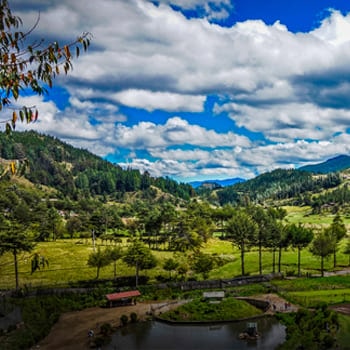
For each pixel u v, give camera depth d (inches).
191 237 6161.4
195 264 4256.9
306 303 3243.1
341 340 2329.0
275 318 2942.9
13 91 567.2
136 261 4035.4
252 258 5556.1
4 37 565.9
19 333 2500.0
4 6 568.7
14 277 4286.4
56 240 7317.9
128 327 2787.9
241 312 2987.2
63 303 3280.0
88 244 6786.4
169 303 3400.6
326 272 4736.7
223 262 5147.6
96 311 3213.6
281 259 5492.1
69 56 589.0
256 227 4608.8
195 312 2970.0
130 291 3503.9
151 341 2485.2
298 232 4768.7
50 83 590.9
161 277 4315.9
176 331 2689.5
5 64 571.8
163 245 6835.6
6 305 2945.4
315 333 2356.1
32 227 6963.6
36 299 3280.0
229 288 3892.7
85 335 2603.3
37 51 582.2
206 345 2396.7
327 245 4584.2
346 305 3152.1
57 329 2746.1
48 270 4630.9
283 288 3816.4
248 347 2342.5
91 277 4311.0
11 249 3732.8
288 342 2220.7
